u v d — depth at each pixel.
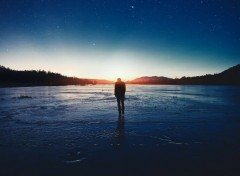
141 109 14.38
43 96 29.33
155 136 7.14
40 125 9.10
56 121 10.01
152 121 9.88
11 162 4.95
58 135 7.37
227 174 4.20
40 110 14.09
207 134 7.40
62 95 31.73
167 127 8.55
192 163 4.79
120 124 9.21
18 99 23.95
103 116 11.42
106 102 20.11
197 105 17.08
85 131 7.94
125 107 15.62
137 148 5.90
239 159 5.02
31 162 4.93
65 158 5.18
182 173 4.27
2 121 10.12
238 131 7.84
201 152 5.54
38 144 6.34
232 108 14.88
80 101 21.17
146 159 5.06
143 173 4.29
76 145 6.21
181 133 7.54
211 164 4.72
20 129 8.34
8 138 7.02
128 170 4.45
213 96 29.98
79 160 5.04
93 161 4.96
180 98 25.83
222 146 6.04
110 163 4.83
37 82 129.88
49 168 4.58
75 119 10.52
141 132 7.71
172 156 5.25
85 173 4.32
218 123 9.38
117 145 6.19
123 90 11.28
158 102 20.09
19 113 12.73
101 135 7.32
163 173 4.28
